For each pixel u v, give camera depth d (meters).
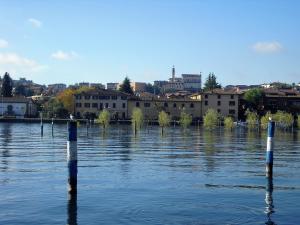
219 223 23.09
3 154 56.81
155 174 38.81
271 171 37.59
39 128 153.50
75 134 30.00
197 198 28.75
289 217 24.27
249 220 23.64
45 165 44.69
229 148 69.94
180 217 24.19
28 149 65.12
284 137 109.69
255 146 75.12
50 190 31.12
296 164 47.44
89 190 31.22
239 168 43.47
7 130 136.12
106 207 26.28
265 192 30.94
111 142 83.50
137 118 159.38
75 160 30.05
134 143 80.88
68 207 26.28
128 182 34.53
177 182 34.62
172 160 50.44
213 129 159.62
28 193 30.08
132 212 25.20
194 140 92.56
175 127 179.25
